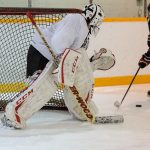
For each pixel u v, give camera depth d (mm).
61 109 4965
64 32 3980
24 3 8367
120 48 7398
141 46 7555
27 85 4336
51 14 4504
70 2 8766
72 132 3844
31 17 3871
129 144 3445
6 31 5730
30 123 4223
